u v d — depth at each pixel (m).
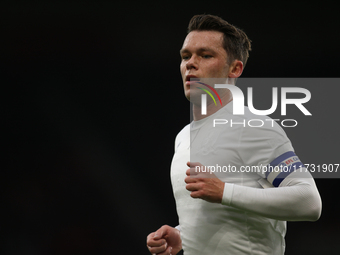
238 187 4.23
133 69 17.06
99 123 17.02
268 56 16.52
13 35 16.73
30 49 16.86
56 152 16.78
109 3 16.70
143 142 17.09
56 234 16.25
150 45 16.95
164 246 5.27
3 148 16.66
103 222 16.52
